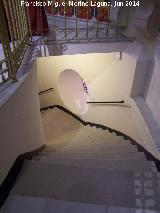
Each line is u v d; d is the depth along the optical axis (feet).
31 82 11.68
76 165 9.44
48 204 7.26
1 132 7.73
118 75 15.08
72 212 7.02
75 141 16.66
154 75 12.19
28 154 10.94
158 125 11.55
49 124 21.03
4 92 8.79
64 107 22.56
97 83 17.61
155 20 11.91
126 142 14.82
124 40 14.71
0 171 7.71
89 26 18.01
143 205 7.28
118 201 7.48
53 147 15.60
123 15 14.65
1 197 7.61
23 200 7.47
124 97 14.51
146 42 13.19
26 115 10.84
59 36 15.66
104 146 14.34
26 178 8.61
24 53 12.82
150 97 12.65
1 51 12.78
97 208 7.11
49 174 8.77
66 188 8.06
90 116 19.45
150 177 8.46
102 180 8.39
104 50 14.79
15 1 11.18
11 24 10.45
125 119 15.05
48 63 19.69
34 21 15.19
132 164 10.68
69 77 21.85
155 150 10.76
